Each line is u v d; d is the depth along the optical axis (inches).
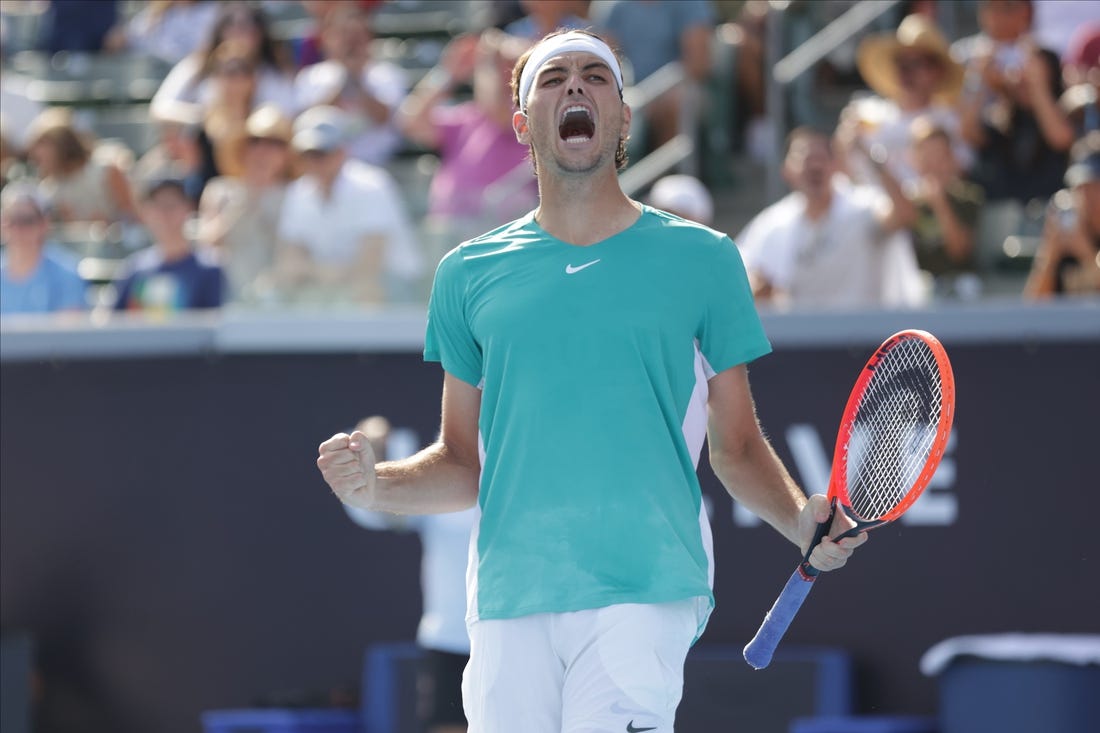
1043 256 969.5
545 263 477.1
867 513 563.5
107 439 927.0
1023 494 834.2
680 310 469.4
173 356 922.1
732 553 861.2
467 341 493.4
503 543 466.9
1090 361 830.5
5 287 1039.0
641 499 458.3
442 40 1508.4
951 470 841.5
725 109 1218.6
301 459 909.8
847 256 975.6
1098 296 952.9
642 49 1224.2
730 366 479.5
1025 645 757.9
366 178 1003.9
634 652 450.6
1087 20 1278.3
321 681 903.1
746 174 1224.2
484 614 466.9
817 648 853.2
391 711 853.2
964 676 761.6
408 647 880.3
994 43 1144.8
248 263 1035.3
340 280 997.8
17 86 1541.6
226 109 1261.1
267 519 912.3
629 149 1170.0
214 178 1261.1
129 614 922.1
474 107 1174.3
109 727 921.5
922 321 843.4
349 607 903.1
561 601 455.5
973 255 1010.1
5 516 932.6
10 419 934.4
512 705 465.1
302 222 1002.7
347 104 1246.3
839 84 1284.4
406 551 900.0
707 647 860.0
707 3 1242.0
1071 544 828.6
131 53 1638.8
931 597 842.2
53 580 928.9
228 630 913.5
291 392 911.7
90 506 927.0
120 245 1231.5
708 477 863.7
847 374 851.4
